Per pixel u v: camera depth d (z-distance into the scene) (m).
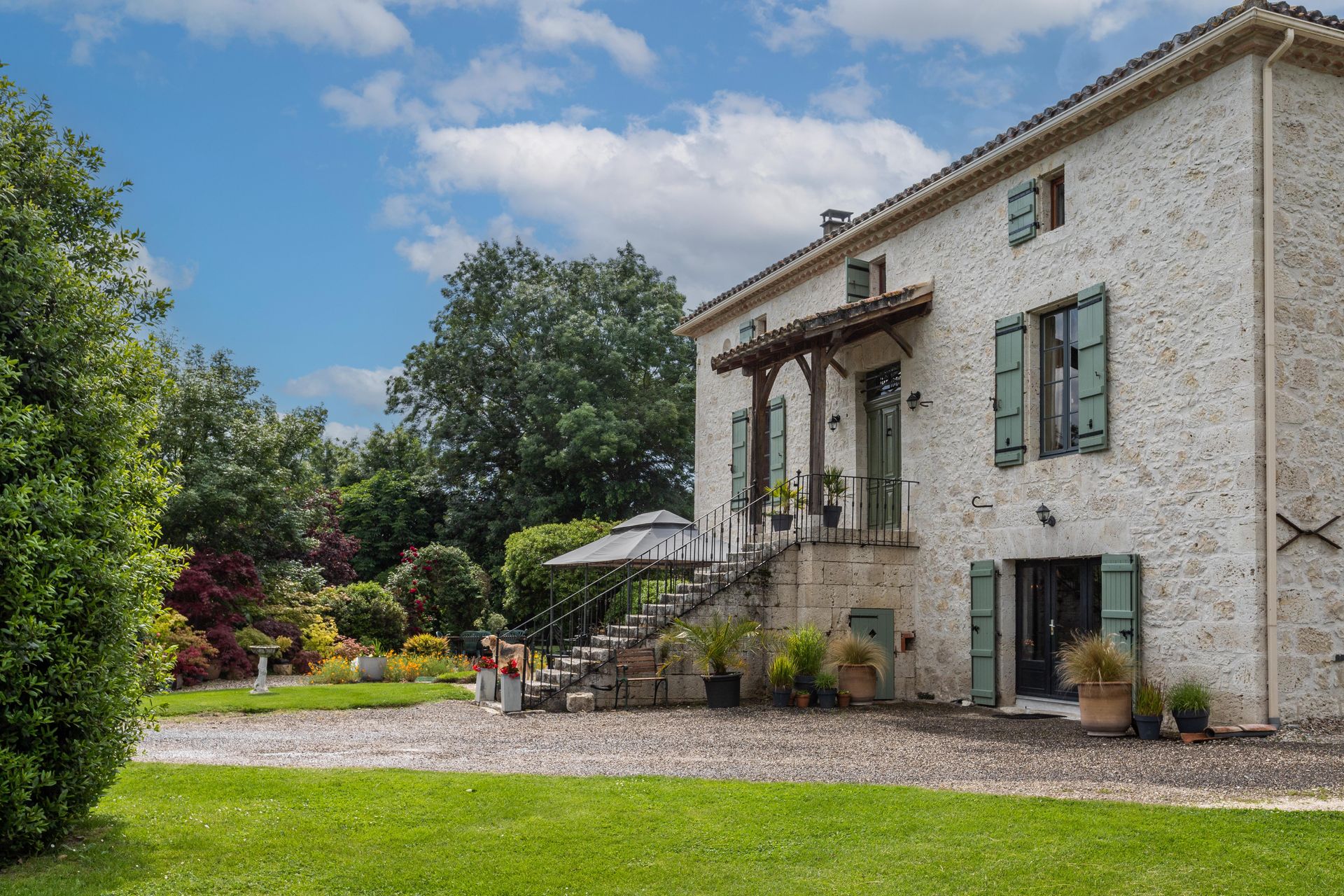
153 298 5.84
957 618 12.70
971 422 12.66
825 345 13.84
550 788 6.64
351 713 11.82
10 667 4.67
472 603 25.53
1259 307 9.15
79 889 4.61
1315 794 6.18
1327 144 9.65
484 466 32.09
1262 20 9.01
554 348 30.81
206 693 13.90
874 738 9.34
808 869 4.96
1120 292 10.59
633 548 14.71
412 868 5.02
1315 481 9.29
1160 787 6.55
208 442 19.69
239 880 4.84
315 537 25.33
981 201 12.71
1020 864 4.85
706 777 7.27
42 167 5.48
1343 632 9.28
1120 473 10.43
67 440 5.23
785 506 14.16
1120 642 10.11
